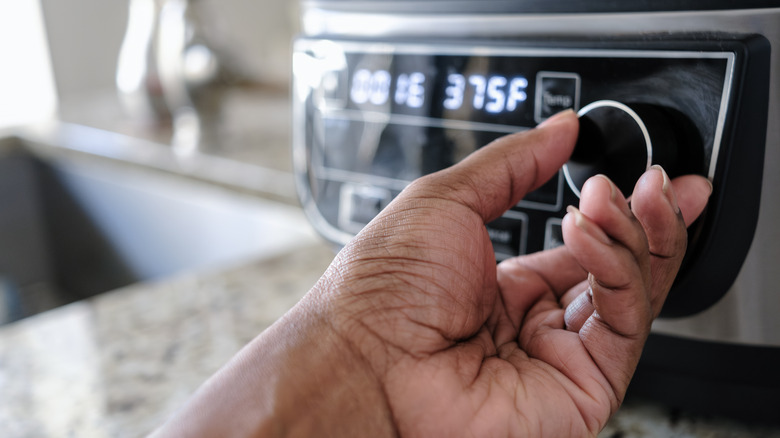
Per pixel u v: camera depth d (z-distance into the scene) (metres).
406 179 0.41
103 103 1.41
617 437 0.36
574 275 0.34
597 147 0.31
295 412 0.25
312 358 0.26
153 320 0.53
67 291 1.35
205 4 1.11
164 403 0.42
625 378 0.28
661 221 0.25
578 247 0.24
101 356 0.48
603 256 0.24
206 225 1.00
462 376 0.28
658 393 0.36
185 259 1.07
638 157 0.30
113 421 0.40
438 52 0.38
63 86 1.68
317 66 0.44
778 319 0.31
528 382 0.28
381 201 0.42
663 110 0.30
